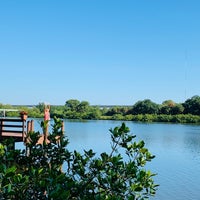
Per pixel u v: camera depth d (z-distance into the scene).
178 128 135.50
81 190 4.97
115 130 5.75
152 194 6.08
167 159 51.16
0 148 5.29
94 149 57.81
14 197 4.37
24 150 6.18
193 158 52.66
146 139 86.25
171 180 33.56
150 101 192.12
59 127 6.64
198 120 173.38
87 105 198.38
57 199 3.95
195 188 29.66
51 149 6.38
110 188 5.17
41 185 4.35
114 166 5.47
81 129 113.62
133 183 5.39
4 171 4.12
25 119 15.98
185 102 186.25
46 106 17.17
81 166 5.62
